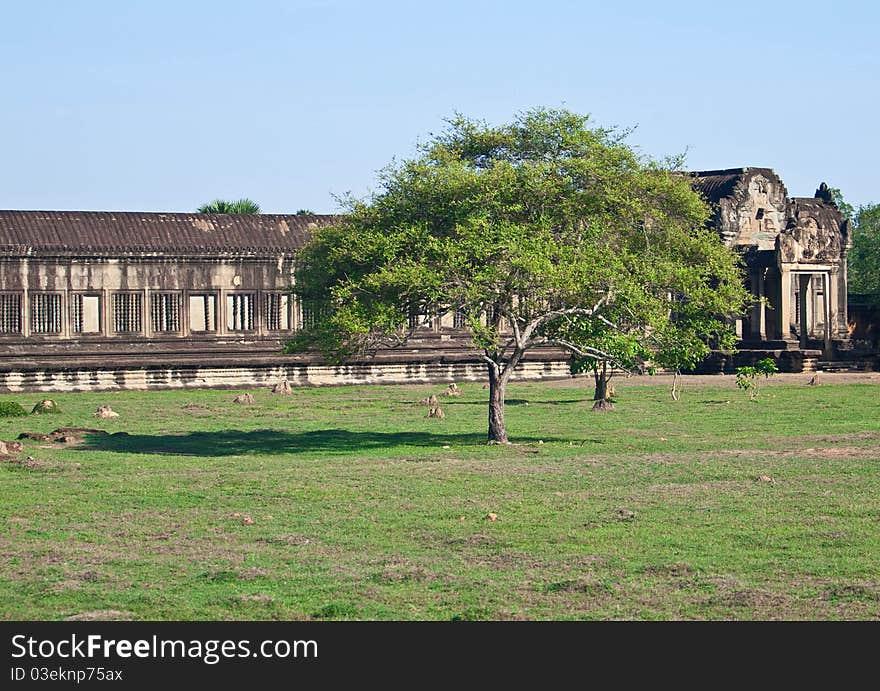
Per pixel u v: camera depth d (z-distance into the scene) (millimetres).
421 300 57906
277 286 107438
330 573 32281
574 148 65625
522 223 61062
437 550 34844
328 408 81688
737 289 72312
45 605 29609
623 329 61594
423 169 61031
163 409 81250
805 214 120875
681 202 71875
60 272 101375
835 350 120562
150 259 103938
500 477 46656
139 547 35344
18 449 54469
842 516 38906
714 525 37625
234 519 39000
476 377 110125
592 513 39594
